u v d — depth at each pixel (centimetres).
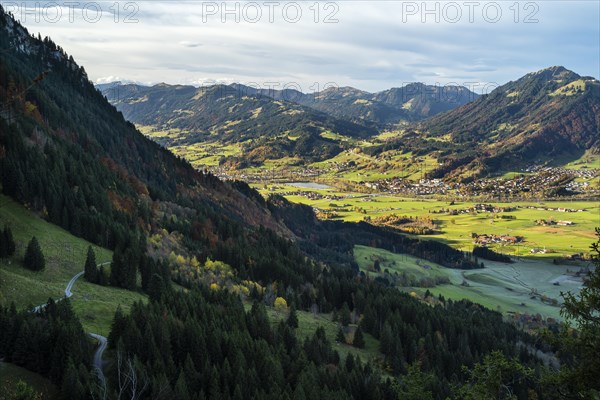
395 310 16638
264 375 9381
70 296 10612
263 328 11769
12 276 10350
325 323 15600
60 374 7331
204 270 16612
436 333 15250
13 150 15838
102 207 16638
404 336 14488
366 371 11362
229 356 9531
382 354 13812
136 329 8438
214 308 11644
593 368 3531
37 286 10444
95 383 6969
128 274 12456
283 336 12038
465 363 13888
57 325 7738
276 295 16938
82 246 13775
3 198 13962
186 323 9556
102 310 10356
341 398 9325
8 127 16550
